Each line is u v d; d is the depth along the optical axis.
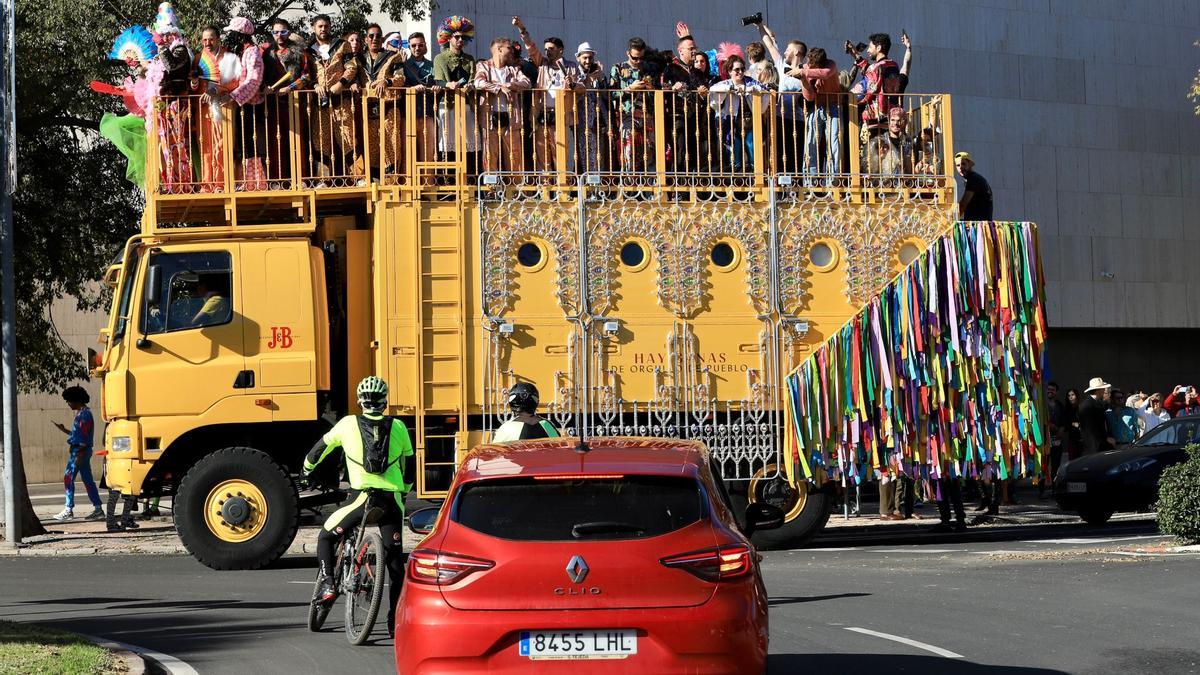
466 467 15.44
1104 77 77.12
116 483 33.62
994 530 41.19
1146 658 19.45
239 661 20.55
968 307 35.78
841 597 25.97
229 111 34.62
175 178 34.75
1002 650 20.30
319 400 34.38
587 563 14.02
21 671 18.22
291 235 34.47
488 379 34.28
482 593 14.07
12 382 39.94
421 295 34.22
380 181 34.38
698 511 14.53
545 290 34.69
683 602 13.95
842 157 36.47
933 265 35.81
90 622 24.61
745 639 13.99
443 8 62.03
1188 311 79.06
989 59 74.06
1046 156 75.38
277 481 33.25
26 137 48.44
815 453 34.94
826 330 35.59
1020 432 35.62
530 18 64.06
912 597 25.81
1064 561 30.69
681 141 36.47
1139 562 29.97
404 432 22.67
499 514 14.57
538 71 36.53
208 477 33.09
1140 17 78.38
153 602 27.31
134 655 20.09
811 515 35.34
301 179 34.66
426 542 14.66
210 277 34.06
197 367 33.75
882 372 35.38
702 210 35.31
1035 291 36.03
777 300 35.34
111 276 36.75
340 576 22.84
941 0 73.19
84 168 49.44
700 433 34.94
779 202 35.62
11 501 39.28
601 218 34.97
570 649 13.88
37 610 26.27
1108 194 77.00
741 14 68.88
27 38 46.06
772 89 37.72
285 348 34.03
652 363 34.88
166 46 34.62
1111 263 76.88
